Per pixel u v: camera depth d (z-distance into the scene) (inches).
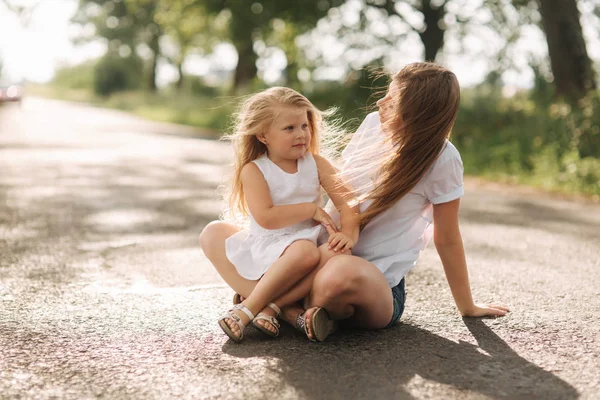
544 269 143.1
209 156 427.2
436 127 93.9
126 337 96.1
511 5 583.2
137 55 1769.2
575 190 299.7
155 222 196.7
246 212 104.0
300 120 96.8
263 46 888.3
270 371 82.8
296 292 94.1
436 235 101.7
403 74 97.1
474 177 359.3
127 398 74.9
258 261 96.4
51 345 92.5
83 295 118.6
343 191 99.5
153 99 1301.7
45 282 127.4
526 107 462.0
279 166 98.4
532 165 356.2
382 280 92.3
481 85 515.8
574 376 82.2
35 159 376.8
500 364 86.0
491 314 107.3
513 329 100.7
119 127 741.9
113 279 130.3
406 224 98.4
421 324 102.7
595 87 420.8
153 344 93.1
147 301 115.2
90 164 360.5
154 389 77.3
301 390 77.1
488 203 256.8
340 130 107.2
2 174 305.6
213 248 102.0
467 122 469.4
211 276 133.3
